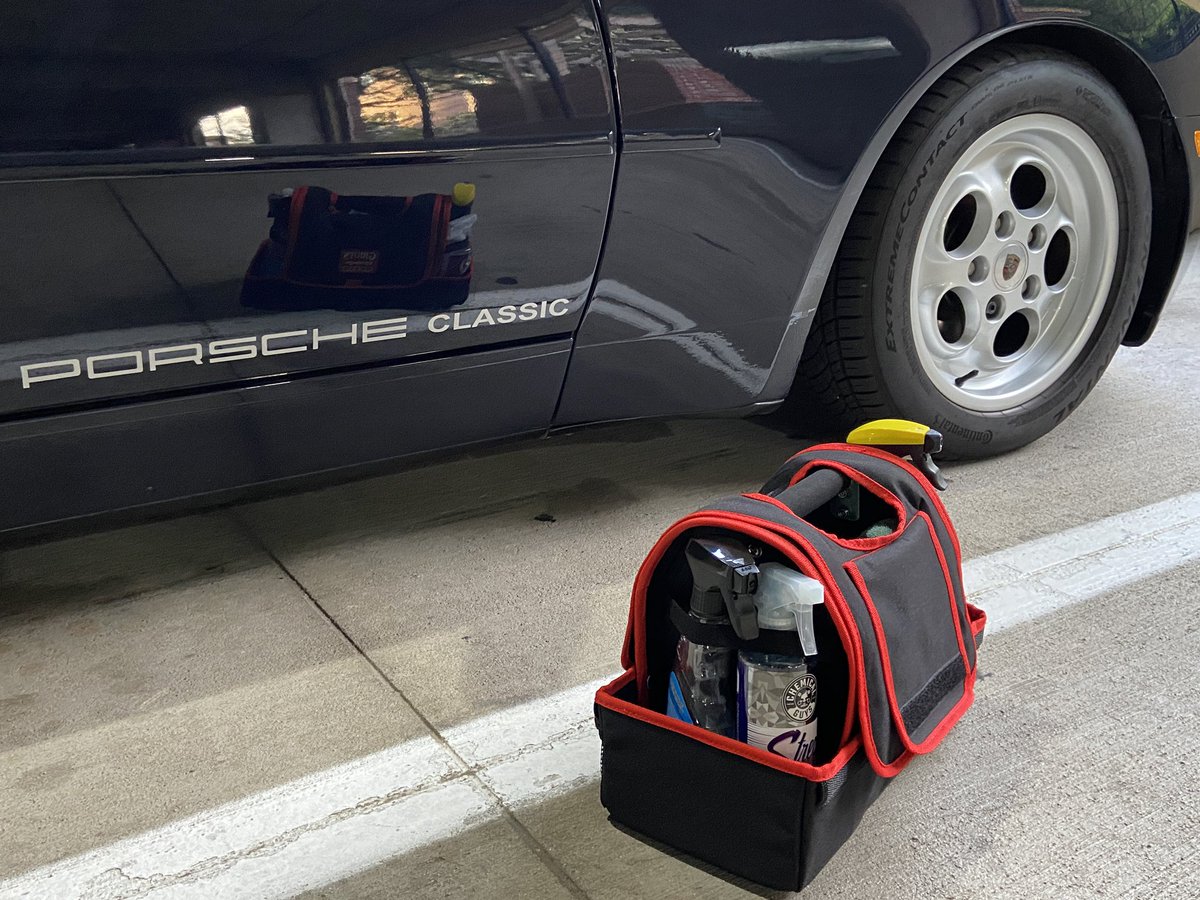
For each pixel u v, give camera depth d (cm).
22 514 156
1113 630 185
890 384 223
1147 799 147
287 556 206
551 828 141
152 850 138
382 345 168
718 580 122
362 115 154
